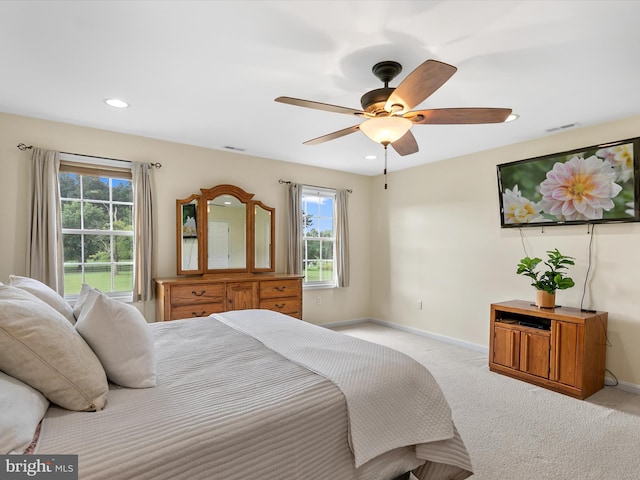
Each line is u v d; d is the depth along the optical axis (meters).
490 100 2.62
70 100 2.72
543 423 2.39
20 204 3.07
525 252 3.67
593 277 3.17
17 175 3.05
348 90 2.50
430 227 4.65
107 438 0.99
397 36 1.84
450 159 4.40
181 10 1.65
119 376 1.35
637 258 2.92
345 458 1.32
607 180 3.03
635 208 2.89
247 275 4.17
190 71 2.24
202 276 3.97
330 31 1.80
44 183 3.10
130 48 1.98
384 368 1.58
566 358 2.86
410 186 4.94
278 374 1.50
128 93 2.59
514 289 3.76
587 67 2.14
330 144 3.87
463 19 1.70
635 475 1.86
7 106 2.85
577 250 3.28
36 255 3.04
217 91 2.54
